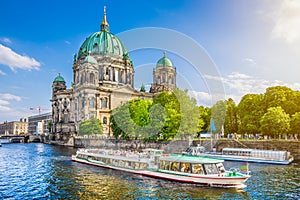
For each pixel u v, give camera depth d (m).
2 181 46.34
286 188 40.62
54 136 190.25
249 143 81.81
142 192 38.66
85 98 161.50
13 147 138.12
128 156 57.69
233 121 114.62
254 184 43.31
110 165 58.94
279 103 95.88
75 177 49.34
